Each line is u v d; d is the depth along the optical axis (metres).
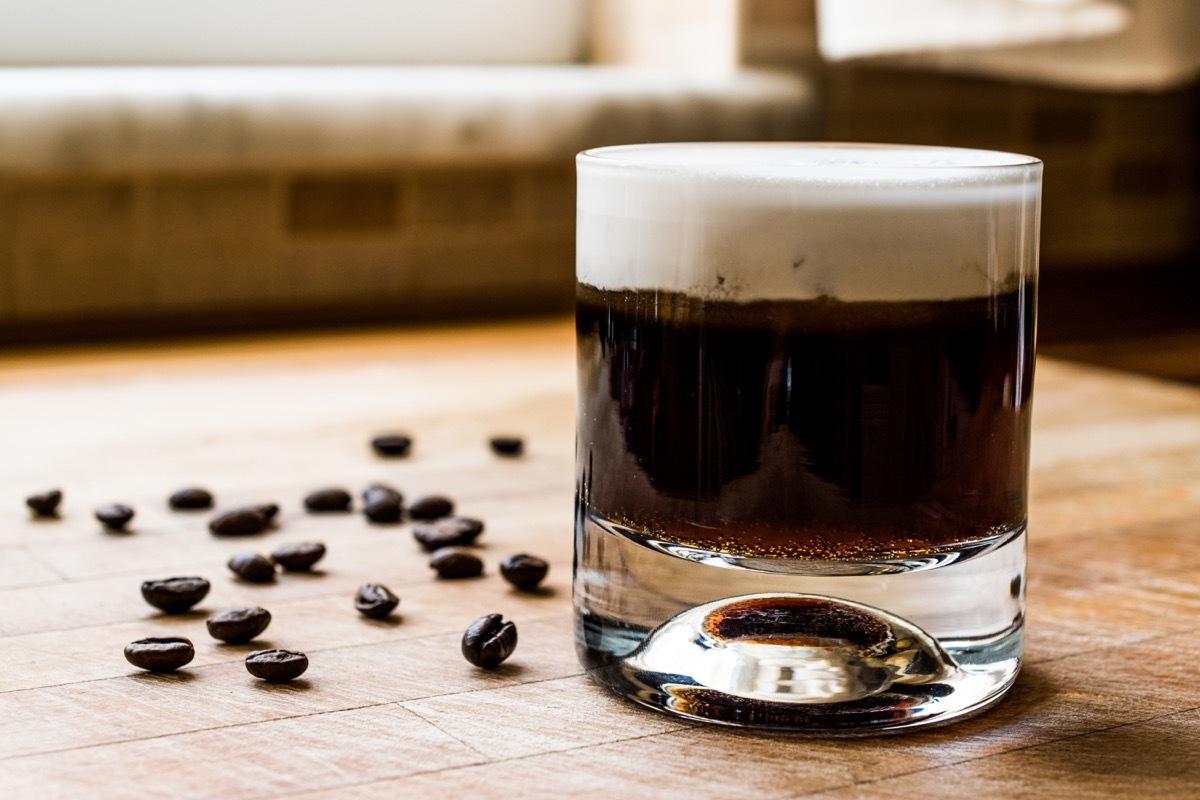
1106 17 1.11
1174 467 0.72
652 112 1.29
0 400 0.84
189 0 1.36
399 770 0.49
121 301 1.23
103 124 1.08
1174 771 0.50
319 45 1.43
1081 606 0.58
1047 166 1.67
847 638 0.51
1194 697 0.53
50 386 0.90
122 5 1.34
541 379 0.93
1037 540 0.64
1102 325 1.38
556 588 0.60
